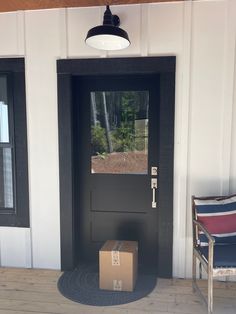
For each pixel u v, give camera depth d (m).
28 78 3.18
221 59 2.92
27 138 3.23
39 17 3.11
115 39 2.60
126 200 3.33
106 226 3.39
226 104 2.94
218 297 2.79
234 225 2.73
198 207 2.79
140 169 3.28
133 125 3.25
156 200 3.27
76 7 3.04
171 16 2.93
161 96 2.99
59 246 3.30
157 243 3.28
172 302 2.72
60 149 3.17
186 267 3.12
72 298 2.78
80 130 3.33
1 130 3.31
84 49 3.08
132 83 3.21
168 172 3.04
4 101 3.28
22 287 2.98
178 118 3.01
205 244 2.71
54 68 3.14
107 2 2.92
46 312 2.59
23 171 3.27
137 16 2.97
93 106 3.29
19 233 3.34
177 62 2.96
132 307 2.65
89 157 3.34
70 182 3.19
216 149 3.00
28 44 3.15
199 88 2.96
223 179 3.01
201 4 2.89
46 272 3.27
